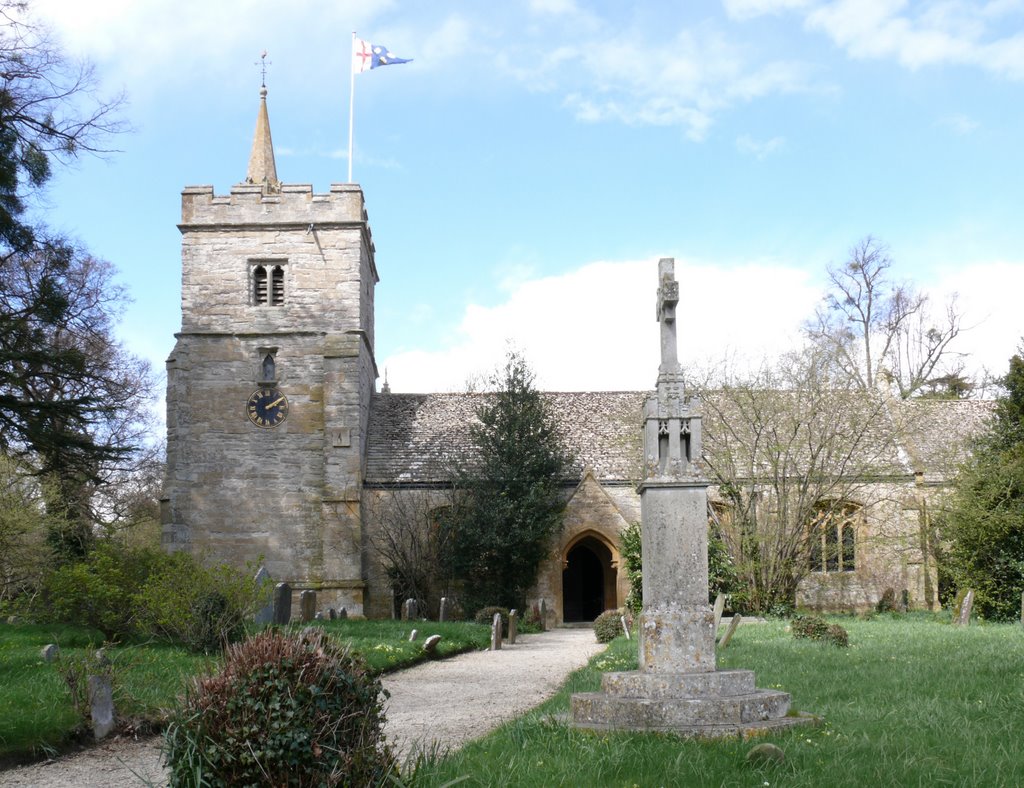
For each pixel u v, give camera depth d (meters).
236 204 36.59
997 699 10.14
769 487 31.41
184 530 34.88
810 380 31.92
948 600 32.88
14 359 19.89
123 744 10.66
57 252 21.42
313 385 35.81
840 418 32.00
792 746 7.99
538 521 34.22
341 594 34.12
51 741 10.22
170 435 35.12
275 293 36.62
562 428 39.19
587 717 9.57
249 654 6.64
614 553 34.59
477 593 34.56
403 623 27.95
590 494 35.06
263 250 36.44
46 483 29.64
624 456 37.06
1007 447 29.53
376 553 35.34
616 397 41.16
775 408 31.41
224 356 35.94
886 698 10.70
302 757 6.30
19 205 20.42
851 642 19.12
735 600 29.67
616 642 22.56
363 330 36.62
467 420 38.72
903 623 26.47
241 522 35.12
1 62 19.95
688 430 10.50
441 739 10.33
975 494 28.36
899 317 48.75
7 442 21.44
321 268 36.34
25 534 27.94
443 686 15.87
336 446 35.06
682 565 10.23
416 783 6.89
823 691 11.38
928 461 35.66
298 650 6.66
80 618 19.45
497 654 22.70
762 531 30.28
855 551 34.41
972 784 6.63
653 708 9.18
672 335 10.86
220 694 6.49
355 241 36.44
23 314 20.91
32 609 24.17
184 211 36.53
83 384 21.58
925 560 33.41
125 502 41.59
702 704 9.19
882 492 34.12
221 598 17.77
